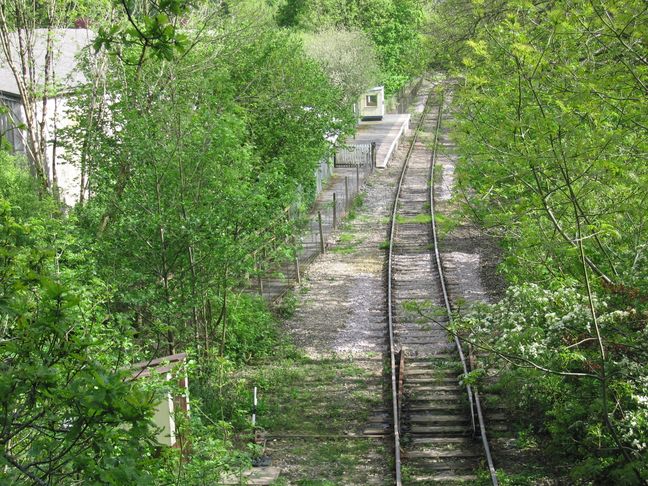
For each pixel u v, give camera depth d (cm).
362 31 5962
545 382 1440
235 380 1969
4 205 700
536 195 1276
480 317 1523
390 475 1552
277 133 2866
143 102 1931
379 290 2748
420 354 2172
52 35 2081
